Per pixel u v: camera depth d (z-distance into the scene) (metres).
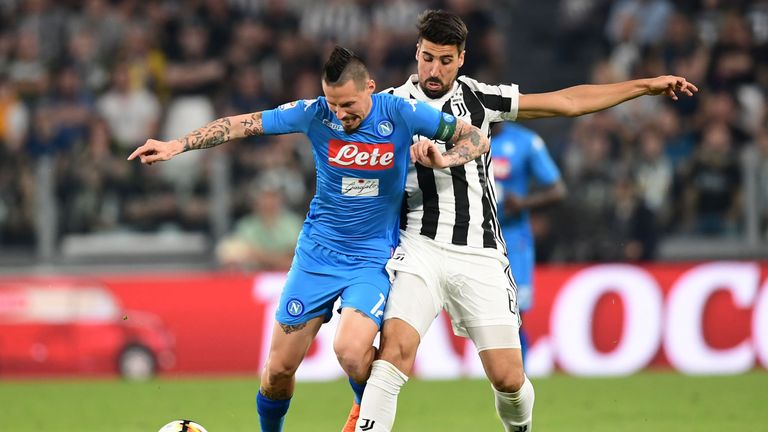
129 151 42.06
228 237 40.50
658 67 49.38
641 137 44.09
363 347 17.42
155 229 40.50
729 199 40.44
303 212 41.38
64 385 33.97
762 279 36.81
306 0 52.69
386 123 17.47
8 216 40.16
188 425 17.84
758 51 49.59
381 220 18.20
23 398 30.66
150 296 37.09
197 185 40.69
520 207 28.19
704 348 36.47
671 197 41.00
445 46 17.88
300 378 35.41
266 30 50.47
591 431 23.61
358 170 17.67
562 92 18.67
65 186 40.25
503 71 53.00
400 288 17.94
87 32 49.88
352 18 51.97
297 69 49.03
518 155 28.62
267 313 37.16
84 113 47.00
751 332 36.59
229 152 42.28
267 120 17.75
